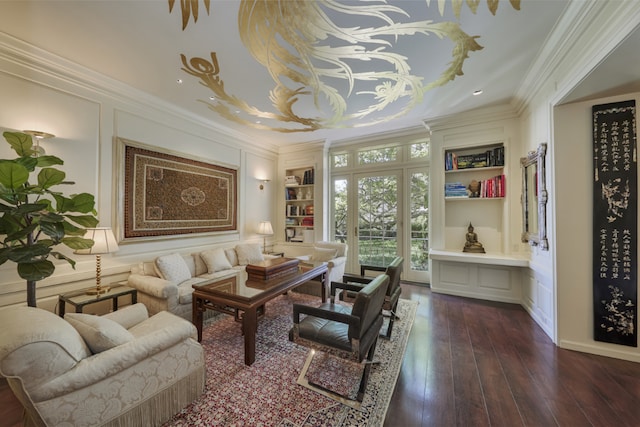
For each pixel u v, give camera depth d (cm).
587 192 222
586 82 194
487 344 234
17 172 175
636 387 175
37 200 213
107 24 191
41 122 231
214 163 404
